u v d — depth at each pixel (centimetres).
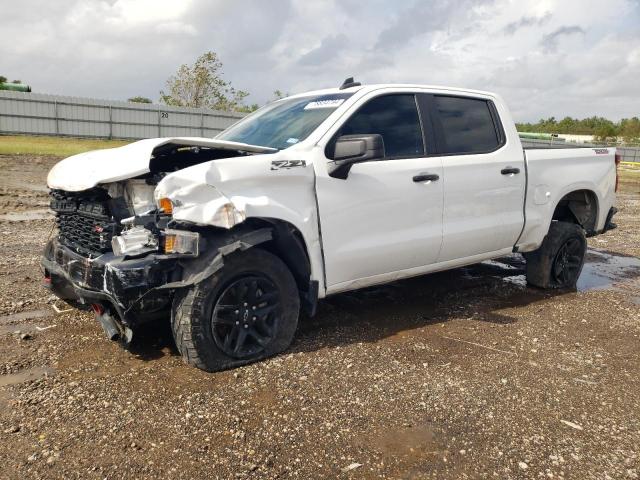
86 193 368
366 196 401
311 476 253
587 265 734
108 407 304
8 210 967
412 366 374
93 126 3600
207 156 411
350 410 312
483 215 484
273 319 373
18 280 531
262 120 463
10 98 3347
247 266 352
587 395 345
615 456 279
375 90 430
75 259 363
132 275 322
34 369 349
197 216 323
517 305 526
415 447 280
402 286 574
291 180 364
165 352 378
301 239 380
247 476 250
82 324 426
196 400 314
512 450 281
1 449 263
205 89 4441
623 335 455
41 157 2152
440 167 447
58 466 252
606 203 599
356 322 459
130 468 252
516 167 506
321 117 411
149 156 336
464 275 632
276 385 336
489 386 350
